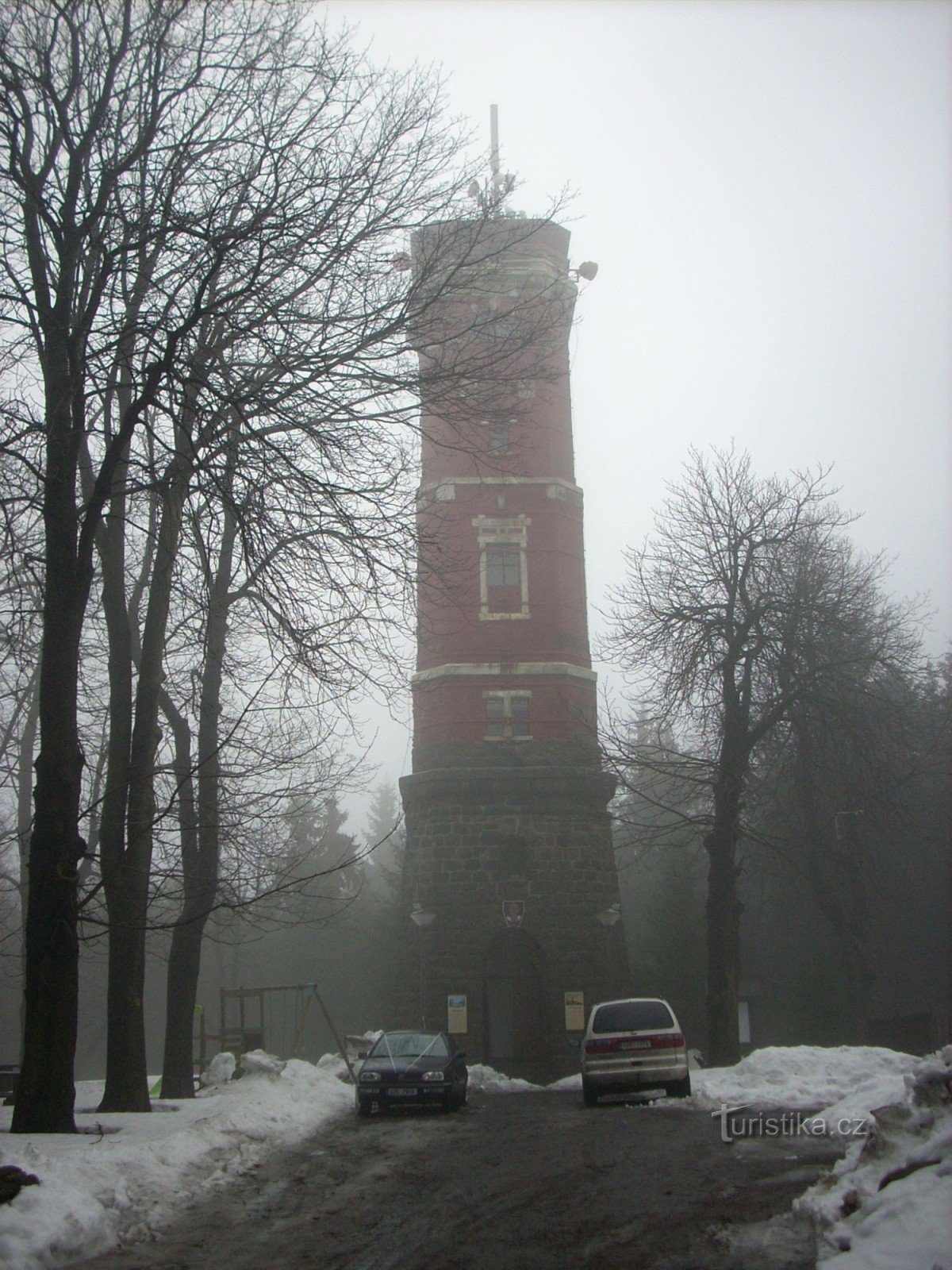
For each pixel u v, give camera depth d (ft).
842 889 121.29
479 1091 91.56
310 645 47.34
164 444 42.52
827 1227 25.96
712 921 86.58
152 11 45.70
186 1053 67.00
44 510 44.73
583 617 129.90
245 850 64.64
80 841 44.11
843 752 92.43
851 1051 65.31
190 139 44.93
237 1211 33.42
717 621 90.53
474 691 124.67
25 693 78.74
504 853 122.42
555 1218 31.01
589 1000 116.06
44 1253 26.13
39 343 45.57
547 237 126.72
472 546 127.54
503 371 51.93
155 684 55.57
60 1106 42.29
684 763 93.40
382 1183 38.27
